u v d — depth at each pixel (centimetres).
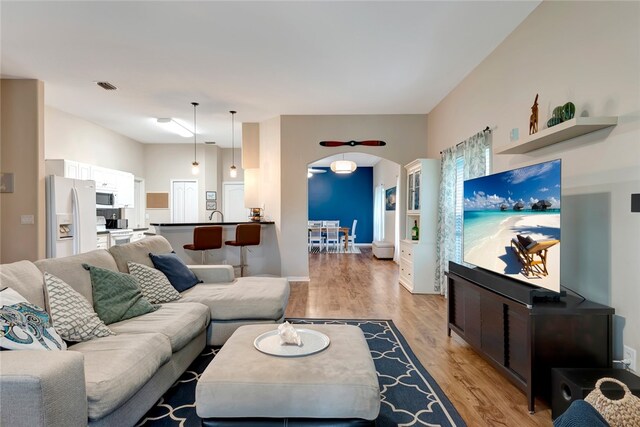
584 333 207
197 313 264
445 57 379
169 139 802
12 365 131
